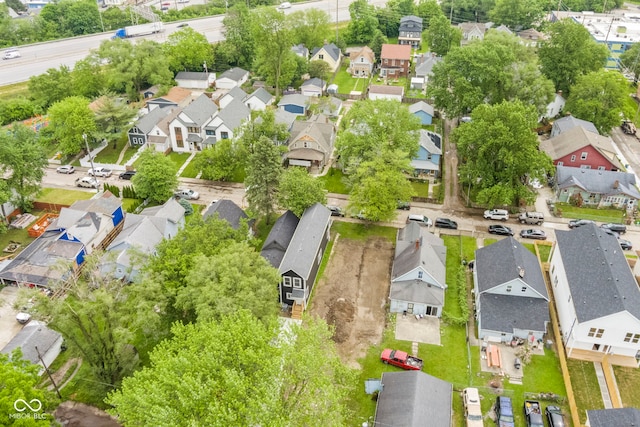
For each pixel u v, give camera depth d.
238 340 36.06
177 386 33.00
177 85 124.81
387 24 160.62
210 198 78.94
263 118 81.50
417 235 63.62
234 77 124.25
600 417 40.75
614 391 46.31
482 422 42.97
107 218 69.38
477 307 55.59
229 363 35.75
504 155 67.62
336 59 135.00
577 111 94.38
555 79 102.81
